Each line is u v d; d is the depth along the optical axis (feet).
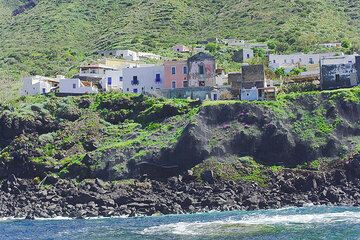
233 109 544.21
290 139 527.81
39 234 376.07
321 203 463.42
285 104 555.28
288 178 500.33
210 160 515.09
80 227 398.42
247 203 465.88
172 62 655.76
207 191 486.79
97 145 563.07
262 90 582.35
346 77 602.03
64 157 558.56
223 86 625.00
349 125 538.06
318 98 558.56
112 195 487.61
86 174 525.34
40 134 600.80
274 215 401.29
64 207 483.51
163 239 322.75
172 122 559.79
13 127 599.98
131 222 411.54
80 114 615.98
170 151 520.83
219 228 348.18
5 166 560.61
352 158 509.35
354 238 300.20
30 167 551.59
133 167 519.19
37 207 490.08
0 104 648.38
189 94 628.28
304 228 334.85
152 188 501.56
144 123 581.12
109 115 606.55
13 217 476.54
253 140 527.40
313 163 515.09
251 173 507.71
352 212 401.70
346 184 488.85
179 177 506.07
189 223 380.78
